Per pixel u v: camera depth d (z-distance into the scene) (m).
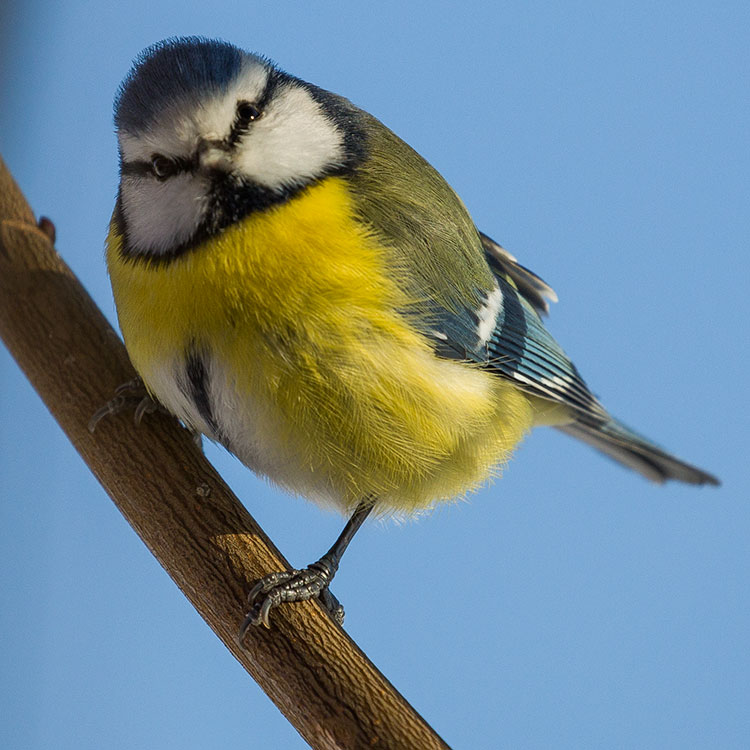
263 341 1.95
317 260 1.95
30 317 1.96
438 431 1.96
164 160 1.95
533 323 1.99
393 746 1.94
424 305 1.96
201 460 1.96
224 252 1.95
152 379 1.96
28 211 1.97
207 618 1.95
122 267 1.96
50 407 1.96
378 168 1.97
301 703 1.94
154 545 1.95
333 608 1.97
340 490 1.96
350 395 1.95
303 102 1.96
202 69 1.95
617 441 2.02
